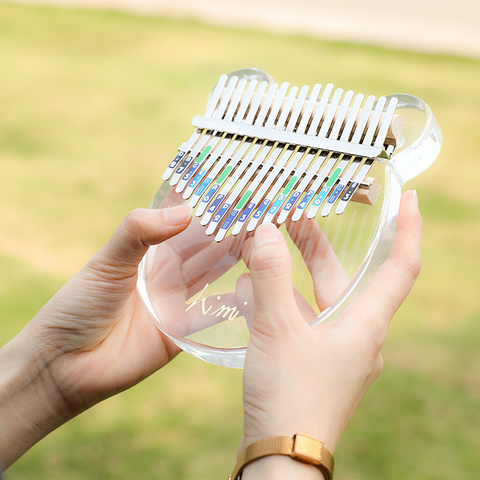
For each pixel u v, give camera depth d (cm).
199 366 267
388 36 719
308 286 98
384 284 95
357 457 231
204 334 103
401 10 803
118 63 627
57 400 117
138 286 110
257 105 107
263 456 82
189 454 231
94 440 236
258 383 85
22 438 116
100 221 380
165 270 107
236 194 99
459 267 338
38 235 364
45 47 662
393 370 268
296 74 611
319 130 102
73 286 110
